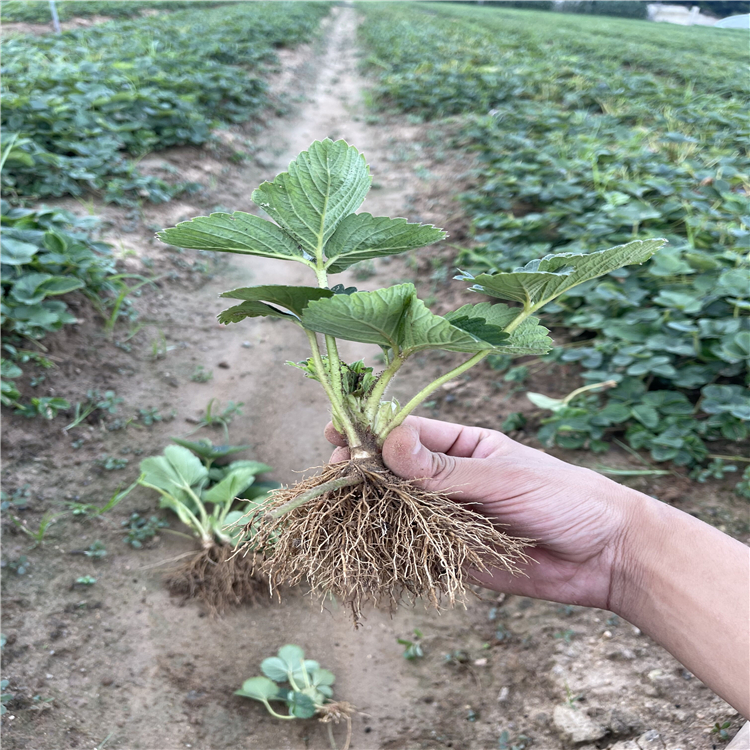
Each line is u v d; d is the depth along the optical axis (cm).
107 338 418
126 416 367
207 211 626
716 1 3098
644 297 377
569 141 694
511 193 585
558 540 147
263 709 238
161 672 246
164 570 286
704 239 408
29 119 613
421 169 760
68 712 225
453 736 222
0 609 252
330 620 273
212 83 880
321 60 1465
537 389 372
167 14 1616
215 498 293
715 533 139
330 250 127
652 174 536
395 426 136
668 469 300
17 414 335
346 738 226
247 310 124
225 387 410
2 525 282
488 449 178
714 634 129
